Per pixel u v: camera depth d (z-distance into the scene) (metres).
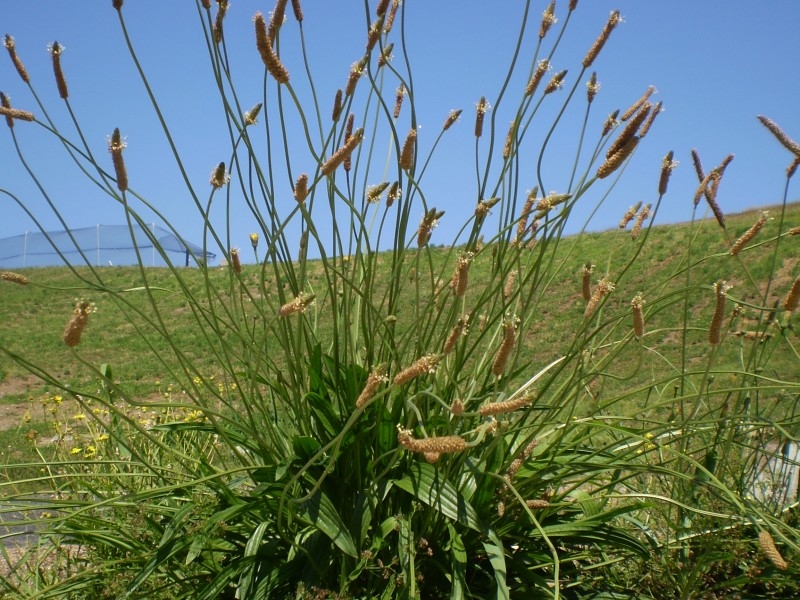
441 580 0.75
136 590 0.73
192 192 0.73
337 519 0.69
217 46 0.74
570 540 0.77
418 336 0.76
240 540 0.77
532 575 0.74
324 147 0.77
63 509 0.78
